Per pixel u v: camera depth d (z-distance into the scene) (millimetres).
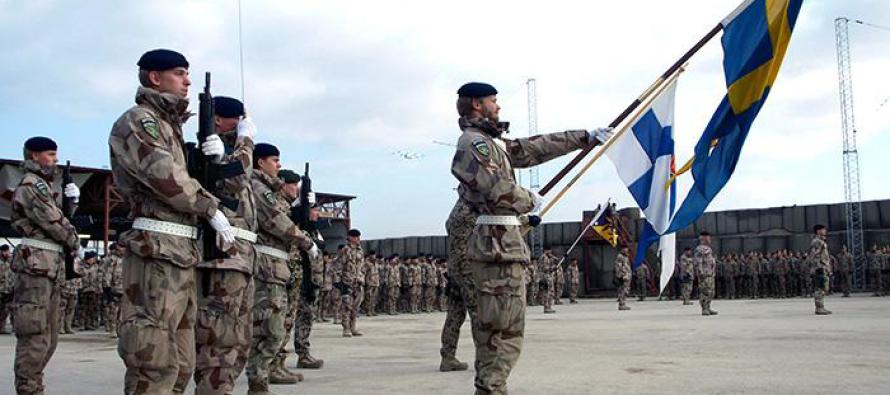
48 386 7270
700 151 8523
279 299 6293
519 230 4957
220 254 4469
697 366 7527
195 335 4809
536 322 15727
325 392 6414
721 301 27266
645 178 9375
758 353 8547
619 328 13227
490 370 4836
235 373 5016
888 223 29891
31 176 6203
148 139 3973
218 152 4523
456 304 7805
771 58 8008
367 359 9297
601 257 34281
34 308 6031
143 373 3990
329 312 22938
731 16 8125
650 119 9391
